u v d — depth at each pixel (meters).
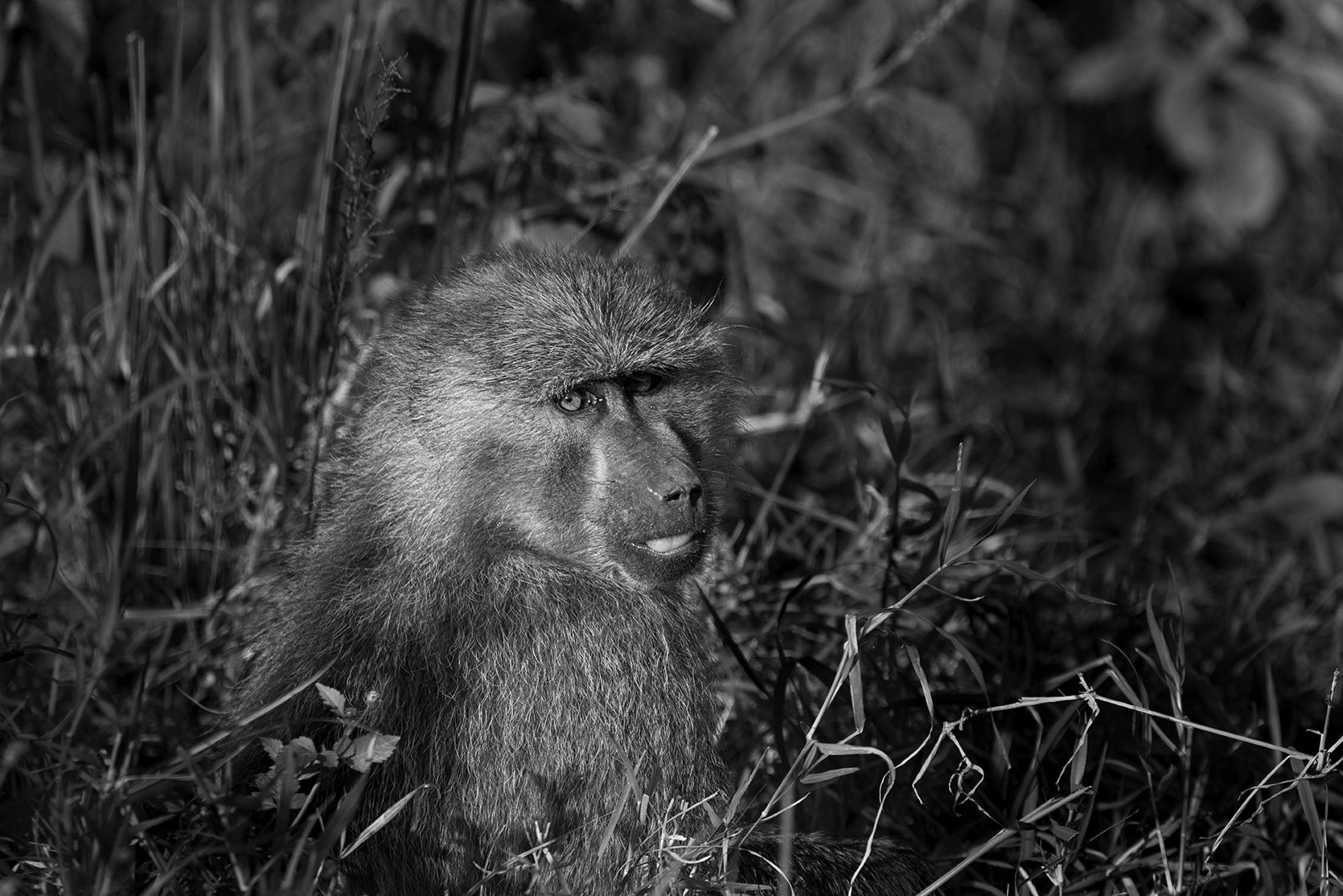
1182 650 7.42
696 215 10.98
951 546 9.57
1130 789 8.00
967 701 7.84
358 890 6.79
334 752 6.26
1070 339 15.11
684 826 7.13
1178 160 16.09
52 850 6.54
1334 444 13.19
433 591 7.20
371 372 7.79
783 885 6.67
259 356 9.56
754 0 17.47
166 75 11.86
